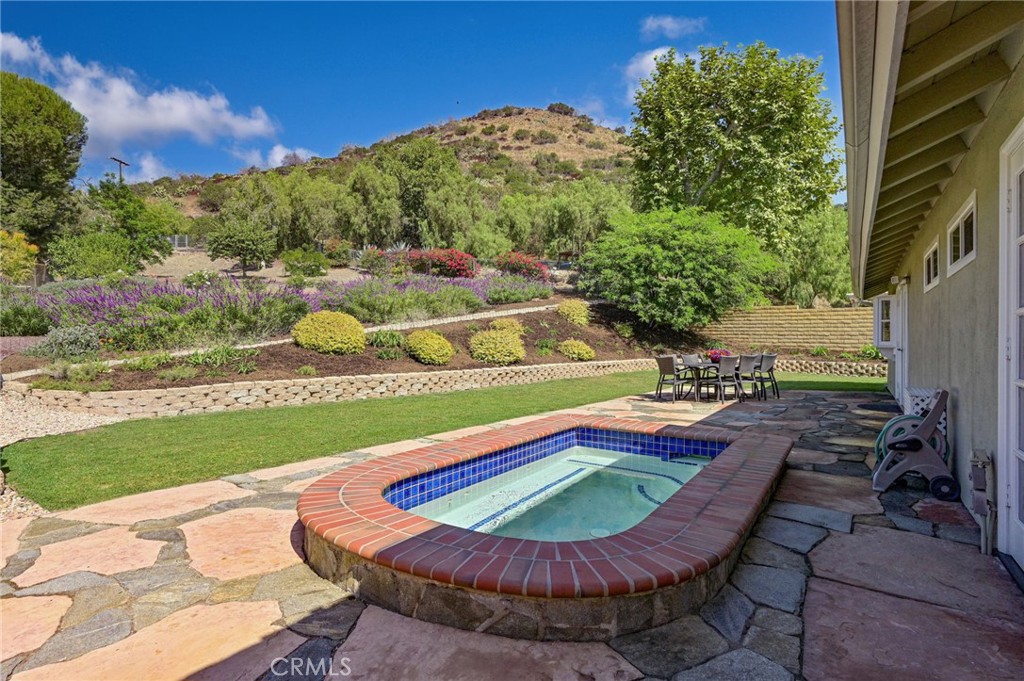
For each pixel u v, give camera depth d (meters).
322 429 6.51
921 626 2.14
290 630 2.17
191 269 26.36
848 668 1.86
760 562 2.77
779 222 19.62
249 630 2.17
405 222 31.88
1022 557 2.54
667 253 16.81
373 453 5.33
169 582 2.60
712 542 2.47
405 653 2.00
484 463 4.79
